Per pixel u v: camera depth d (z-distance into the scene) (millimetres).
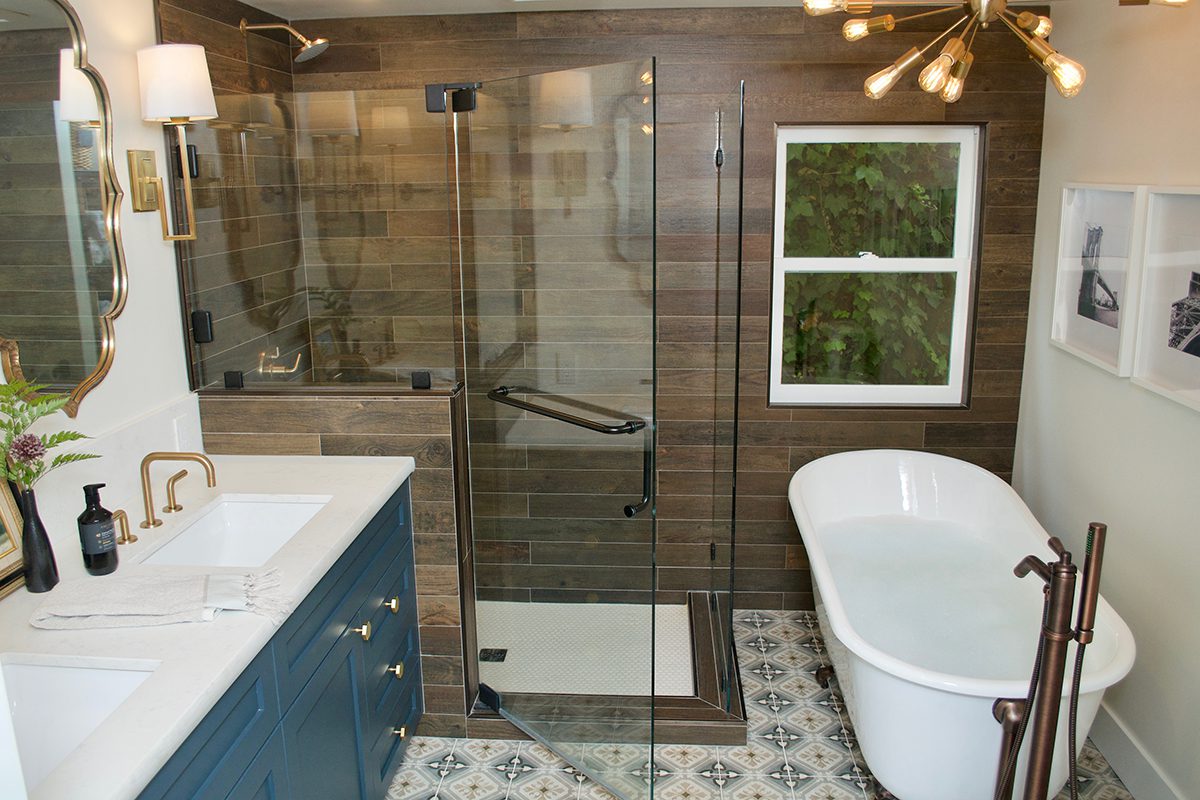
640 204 2273
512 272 2551
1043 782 1896
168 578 1856
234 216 2684
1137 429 2621
